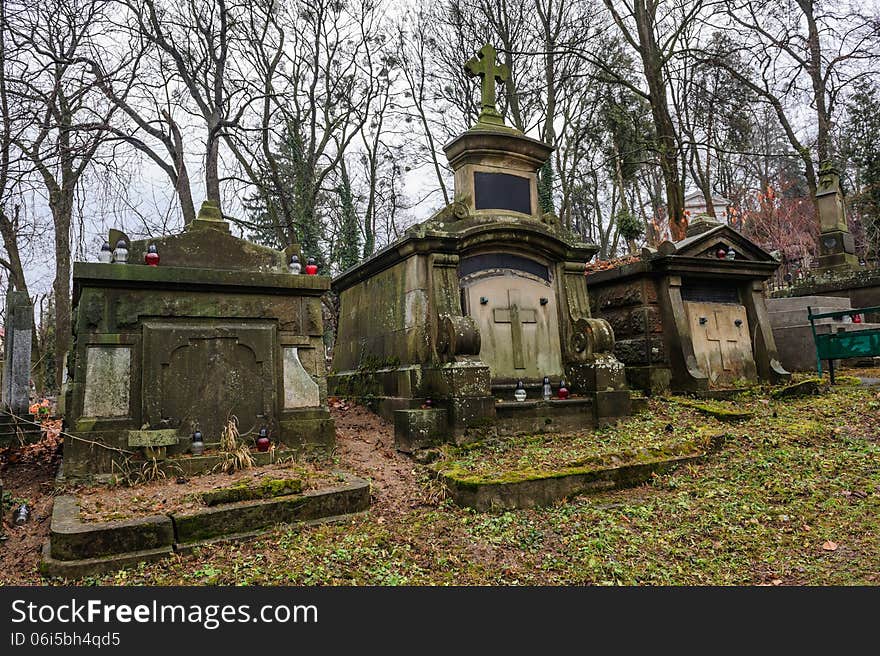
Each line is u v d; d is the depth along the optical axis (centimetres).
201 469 607
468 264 878
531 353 901
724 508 561
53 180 927
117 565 432
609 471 635
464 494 576
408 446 725
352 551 464
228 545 473
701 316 1112
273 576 419
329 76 2006
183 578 416
